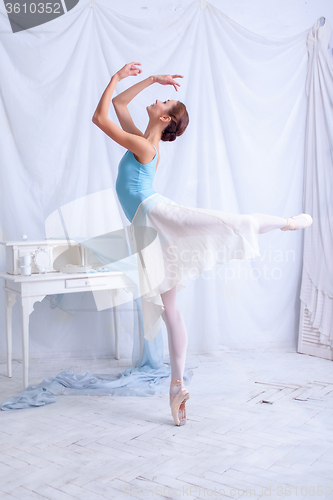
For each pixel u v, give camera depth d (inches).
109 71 119.7
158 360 111.8
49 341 119.0
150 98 123.2
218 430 77.9
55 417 84.9
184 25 126.0
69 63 116.3
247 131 133.6
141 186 82.2
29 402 90.5
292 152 138.4
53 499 56.6
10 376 108.1
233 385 102.9
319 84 134.3
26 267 98.5
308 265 136.4
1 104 111.9
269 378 108.3
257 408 88.4
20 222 113.9
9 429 79.3
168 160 126.4
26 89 113.3
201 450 70.1
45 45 114.1
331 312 128.0
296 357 129.6
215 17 128.7
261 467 64.5
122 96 88.7
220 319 133.3
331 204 130.8
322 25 138.4
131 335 125.0
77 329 121.1
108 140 119.9
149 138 85.4
